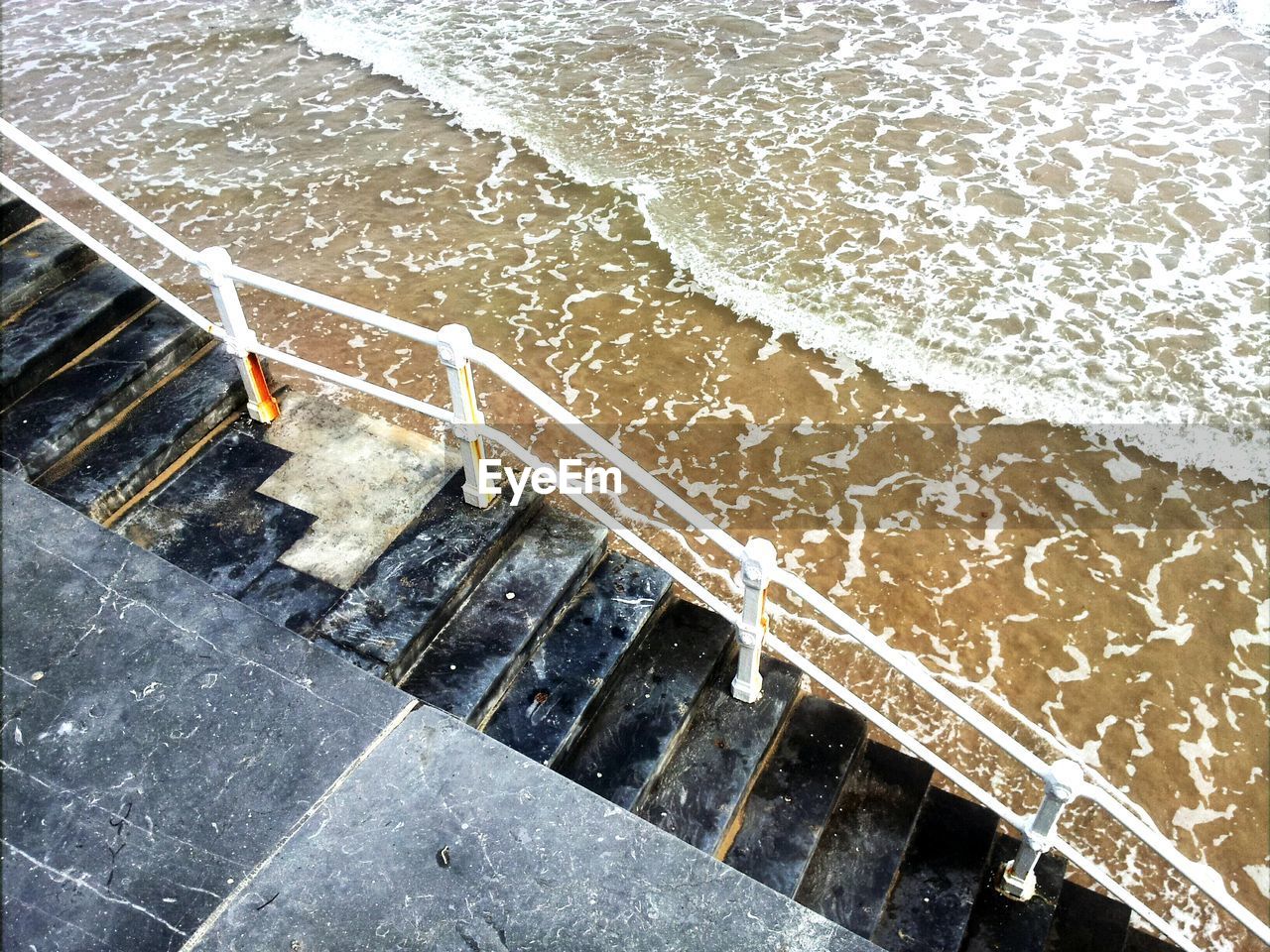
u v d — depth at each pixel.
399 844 2.52
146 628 3.00
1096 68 12.60
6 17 15.40
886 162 11.16
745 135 11.75
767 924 2.39
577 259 10.10
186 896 2.44
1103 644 6.71
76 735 2.75
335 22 14.92
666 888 2.45
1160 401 8.41
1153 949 4.41
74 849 2.52
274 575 4.30
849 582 7.14
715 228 10.41
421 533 4.37
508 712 4.04
